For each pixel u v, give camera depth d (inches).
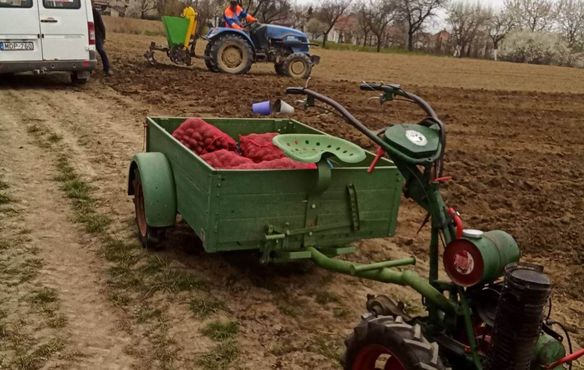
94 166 302.8
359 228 184.5
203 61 810.2
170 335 164.1
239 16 695.7
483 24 2763.3
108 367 149.8
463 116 533.0
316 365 156.5
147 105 462.3
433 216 133.3
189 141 219.6
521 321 111.6
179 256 209.0
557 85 876.0
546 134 476.1
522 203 296.7
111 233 225.3
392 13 2598.4
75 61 519.5
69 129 373.7
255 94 533.6
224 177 162.9
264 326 172.4
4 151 317.1
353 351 131.0
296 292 193.2
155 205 197.5
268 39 698.2
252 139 226.7
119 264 201.8
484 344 127.0
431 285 138.4
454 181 323.6
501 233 129.3
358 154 171.3
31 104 446.3
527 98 684.7
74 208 247.3
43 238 217.5
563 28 2915.8
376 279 157.2
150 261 204.1
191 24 676.7
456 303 131.9
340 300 190.9
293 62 692.1
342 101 546.3
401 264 162.1
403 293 199.6
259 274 201.9
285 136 177.9
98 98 486.3
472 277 122.1
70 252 208.8
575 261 233.5
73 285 187.0
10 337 158.1
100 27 589.3
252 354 158.7
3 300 174.9
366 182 181.3
